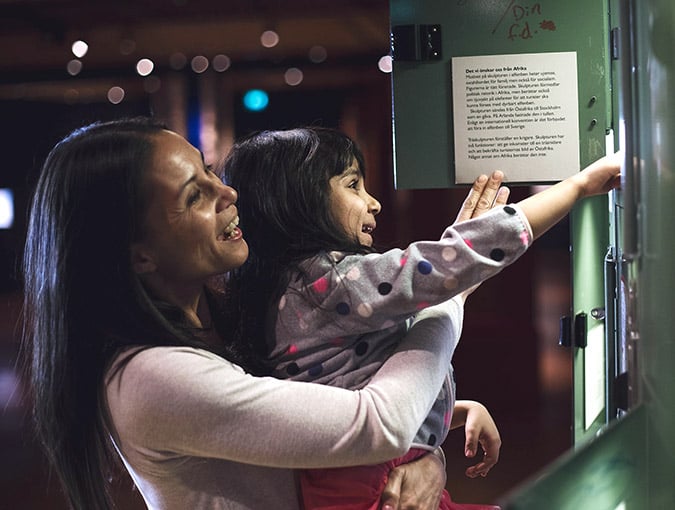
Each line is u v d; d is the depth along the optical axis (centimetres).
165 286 142
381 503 138
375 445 126
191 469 133
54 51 1098
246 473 136
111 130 137
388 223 738
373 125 1111
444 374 139
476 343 609
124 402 129
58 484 420
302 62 1138
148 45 1089
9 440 480
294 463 126
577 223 181
